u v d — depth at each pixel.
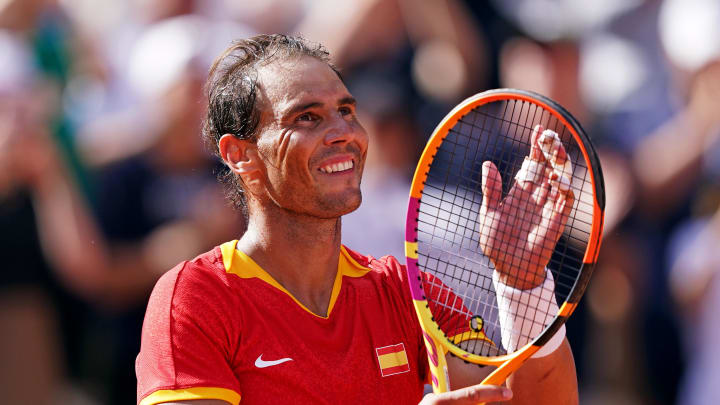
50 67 24.03
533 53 25.83
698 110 26.59
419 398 12.53
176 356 11.47
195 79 23.06
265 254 12.11
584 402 25.56
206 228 22.05
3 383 21.98
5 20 24.14
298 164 11.71
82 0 26.00
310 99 11.75
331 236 12.12
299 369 11.59
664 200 26.02
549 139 12.24
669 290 25.62
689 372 25.08
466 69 24.09
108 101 24.33
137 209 22.41
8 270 21.91
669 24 28.27
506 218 12.50
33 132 22.22
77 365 22.58
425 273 13.24
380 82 22.72
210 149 13.02
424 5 23.75
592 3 30.11
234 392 11.38
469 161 21.47
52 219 22.06
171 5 25.67
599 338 25.91
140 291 22.36
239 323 11.67
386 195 21.28
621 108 28.42
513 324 12.45
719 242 24.59
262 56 12.29
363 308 12.27
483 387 11.11
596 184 11.55
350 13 23.44
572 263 21.98
